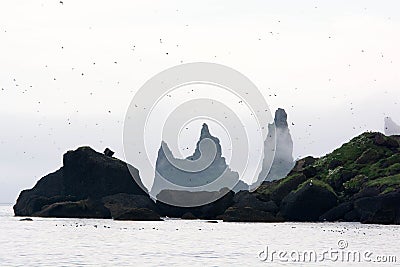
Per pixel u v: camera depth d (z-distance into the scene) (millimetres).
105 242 81625
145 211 141875
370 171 161500
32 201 159250
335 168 168500
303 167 184250
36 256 65125
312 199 146500
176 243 81000
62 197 157375
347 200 150000
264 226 122375
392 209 136875
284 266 59156
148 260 62562
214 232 102625
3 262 60281
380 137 177375
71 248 73375
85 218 148750
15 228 108688
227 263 60875
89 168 158875
